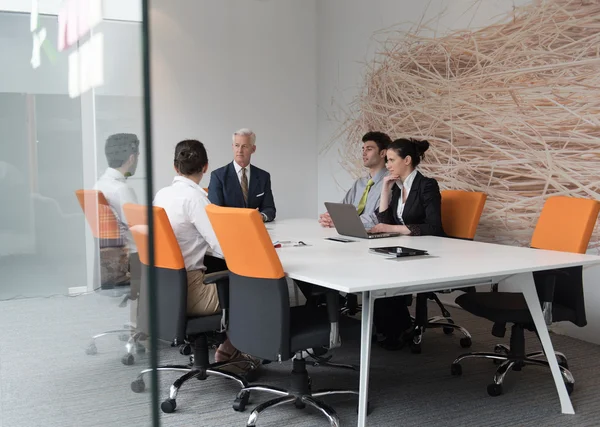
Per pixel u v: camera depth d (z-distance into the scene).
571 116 4.12
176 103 6.43
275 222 4.67
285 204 7.09
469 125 4.95
